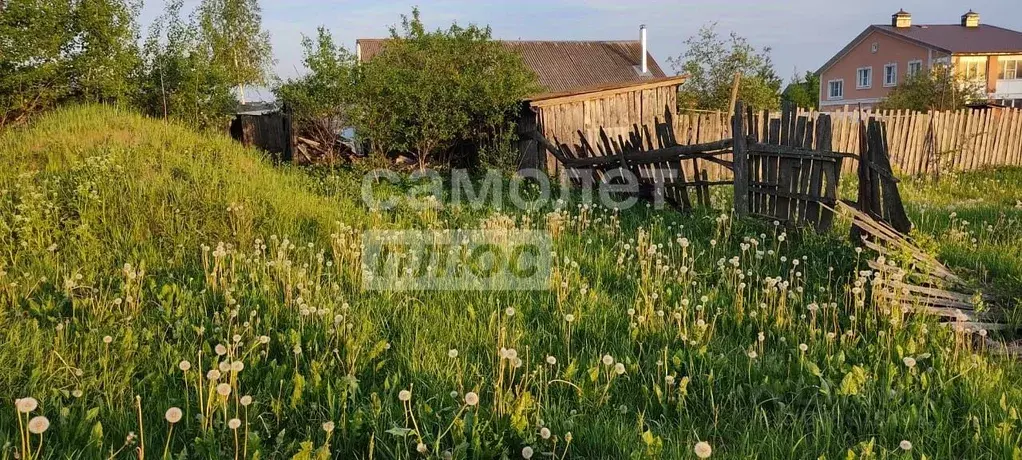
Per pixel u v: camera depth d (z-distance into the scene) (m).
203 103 14.23
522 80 12.68
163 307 4.71
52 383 3.53
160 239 6.41
